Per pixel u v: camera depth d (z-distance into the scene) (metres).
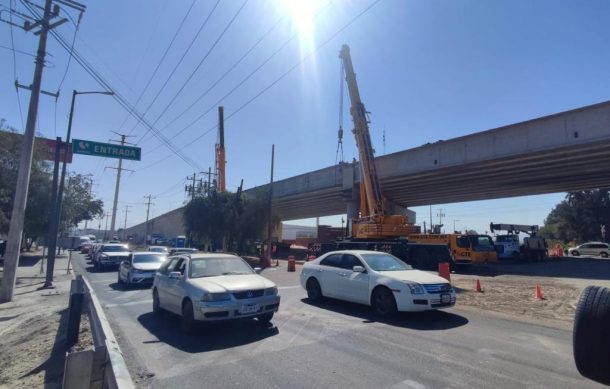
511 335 7.86
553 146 24.72
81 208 41.22
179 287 8.73
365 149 26.84
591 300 3.95
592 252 42.44
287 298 12.63
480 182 35.62
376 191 26.69
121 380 3.32
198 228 36.81
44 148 24.27
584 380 5.36
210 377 5.59
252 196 38.47
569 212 66.06
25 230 31.41
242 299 8.05
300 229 129.88
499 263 32.41
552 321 9.31
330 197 47.44
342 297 10.86
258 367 5.98
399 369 5.82
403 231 26.52
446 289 9.53
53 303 13.16
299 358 6.39
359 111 27.09
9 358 7.33
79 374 3.45
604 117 22.67
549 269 25.56
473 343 7.24
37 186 26.94
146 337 7.86
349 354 6.58
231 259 9.73
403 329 8.37
